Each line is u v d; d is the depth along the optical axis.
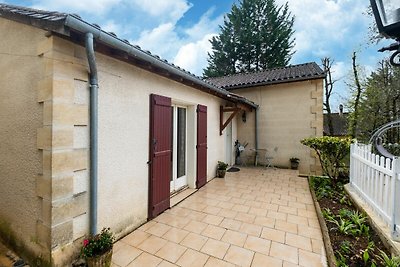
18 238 2.45
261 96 7.98
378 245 2.60
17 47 2.42
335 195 4.57
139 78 3.16
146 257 2.41
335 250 2.52
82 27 1.87
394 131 9.87
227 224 3.23
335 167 5.28
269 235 2.90
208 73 18.48
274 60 16.75
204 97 5.41
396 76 10.45
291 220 3.37
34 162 2.22
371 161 3.42
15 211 2.47
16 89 2.43
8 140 2.54
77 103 2.25
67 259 2.18
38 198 2.19
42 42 2.12
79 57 2.28
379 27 1.14
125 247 2.61
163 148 3.65
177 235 2.90
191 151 5.00
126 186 2.95
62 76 2.10
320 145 5.21
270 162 7.80
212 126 6.00
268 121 7.86
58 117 2.07
